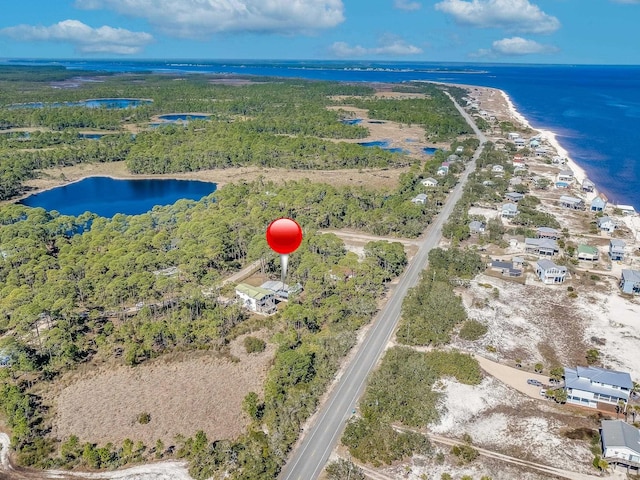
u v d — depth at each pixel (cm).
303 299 12912
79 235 16200
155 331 10875
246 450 8144
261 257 14712
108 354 10812
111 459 8131
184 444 8325
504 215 19050
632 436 8094
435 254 15075
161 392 9719
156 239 15388
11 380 10012
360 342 11331
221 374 10244
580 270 14925
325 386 9800
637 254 16000
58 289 12094
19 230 16150
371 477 7762
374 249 14800
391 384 9600
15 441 8312
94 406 9344
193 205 19300
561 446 8388
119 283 12475
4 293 12300
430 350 11000
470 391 9731
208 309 11988
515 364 10588
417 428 8819
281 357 9938
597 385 9350
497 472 7862
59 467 8044
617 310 12731
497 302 13100
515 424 8906
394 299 13250
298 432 8638
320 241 15162
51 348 10481
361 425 8581
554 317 12412
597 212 19712
